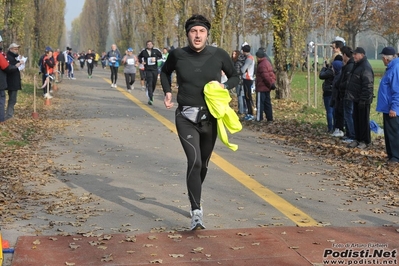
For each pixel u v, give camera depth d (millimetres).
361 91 13109
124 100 25109
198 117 7270
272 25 25547
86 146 13367
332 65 15422
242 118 18891
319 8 37156
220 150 12906
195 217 7148
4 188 9312
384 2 52938
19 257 6160
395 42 61938
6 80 16812
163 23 51562
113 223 7527
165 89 7582
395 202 8555
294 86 40125
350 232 7098
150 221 7637
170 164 11352
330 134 15320
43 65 27453
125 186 9578
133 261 6074
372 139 14688
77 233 7031
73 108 21906
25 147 13062
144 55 22859
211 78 7297
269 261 6074
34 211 8062
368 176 10273
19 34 34531
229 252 6340
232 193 9133
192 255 6250
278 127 16766
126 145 13484
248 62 18453
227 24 33938
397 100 11055
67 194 9016
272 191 9266
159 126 16688
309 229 7207
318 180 10047
